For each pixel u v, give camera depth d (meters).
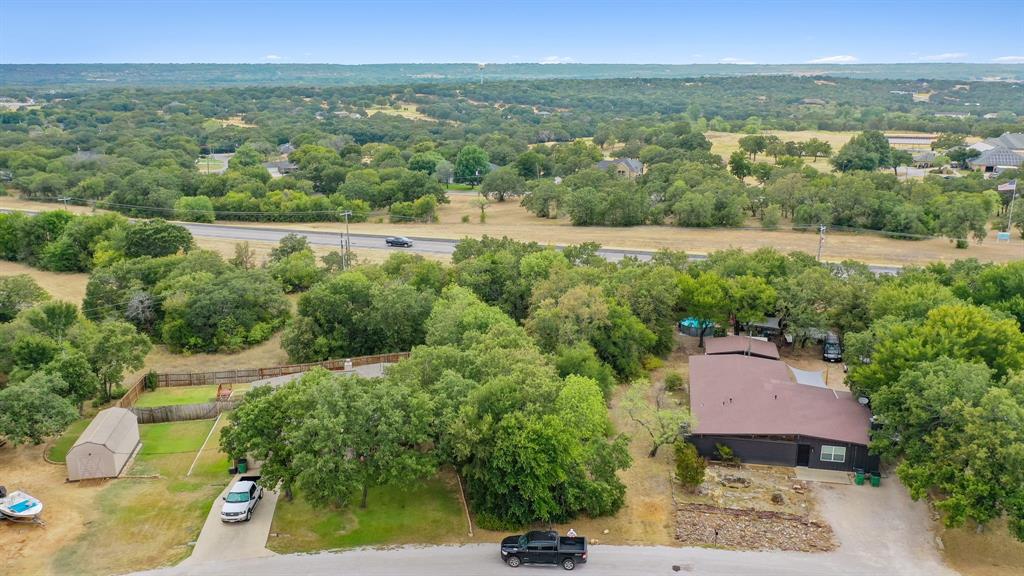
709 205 123.56
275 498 43.78
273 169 196.88
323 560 37.59
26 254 108.12
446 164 187.88
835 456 48.34
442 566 37.22
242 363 72.44
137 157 186.50
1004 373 48.59
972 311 52.56
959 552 39.25
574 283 69.44
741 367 58.91
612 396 60.47
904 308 61.19
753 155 194.50
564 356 56.06
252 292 78.12
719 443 49.97
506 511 41.19
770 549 39.47
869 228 120.00
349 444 39.06
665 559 38.31
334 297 70.19
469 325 58.41
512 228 129.25
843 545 39.94
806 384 56.97
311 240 118.56
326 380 41.91
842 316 67.81
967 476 37.44
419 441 41.25
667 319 69.56
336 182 164.25
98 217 107.44
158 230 97.94
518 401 42.47
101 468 46.16
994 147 183.75
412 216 138.75
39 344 57.97
